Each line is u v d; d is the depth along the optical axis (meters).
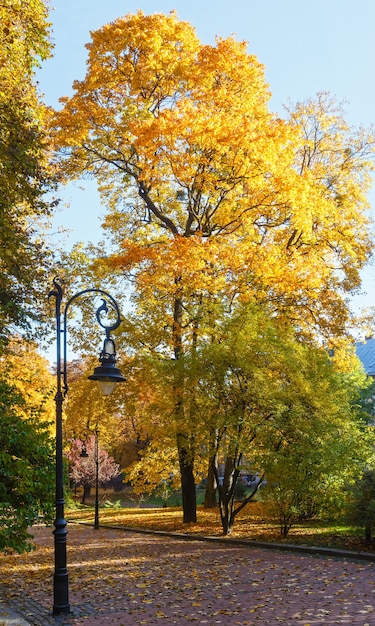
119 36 21.62
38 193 16.14
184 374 19.48
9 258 16.42
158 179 21.00
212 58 21.64
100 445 49.16
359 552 14.02
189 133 19.44
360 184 24.72
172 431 20.12
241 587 10.90
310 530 18.58
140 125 19.81
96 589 11.61
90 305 23.92
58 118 21.80
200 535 20.00
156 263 20.31
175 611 9.41
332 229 23.52
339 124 24.92
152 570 13.46
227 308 21.36
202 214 23.17
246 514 24.95
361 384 31.56
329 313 23.72
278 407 17.38
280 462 17.36
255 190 20.50
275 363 18.75
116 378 11.35
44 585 12.38
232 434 18.75
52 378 27.27
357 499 15.81
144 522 26.11
